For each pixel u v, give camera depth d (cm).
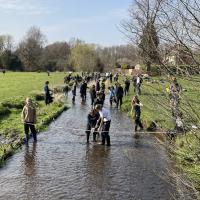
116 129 2456
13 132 2219
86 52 11269
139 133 2292
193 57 484
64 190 1295
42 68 14100
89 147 1938
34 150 1847
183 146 625
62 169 1535
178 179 737
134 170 1517
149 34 471
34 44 14462
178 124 571
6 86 5788
